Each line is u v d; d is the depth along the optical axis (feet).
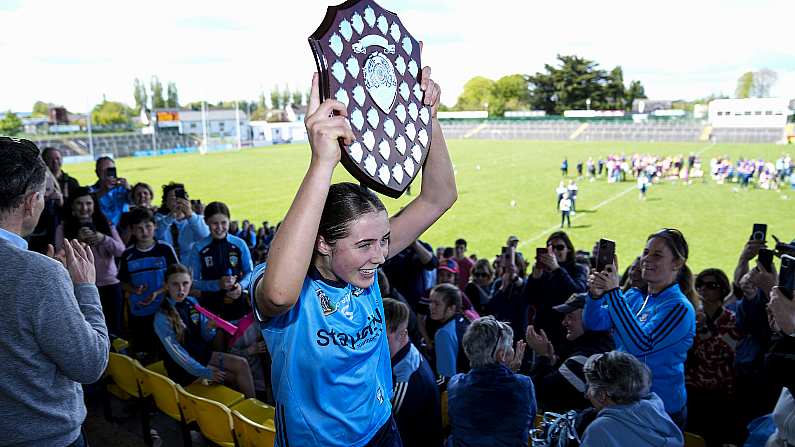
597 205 83.25
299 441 4.11
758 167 107.96
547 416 10.21
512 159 150.51
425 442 9.55
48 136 246.27
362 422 4.29
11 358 5.33
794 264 6.89
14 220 5.69
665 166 113.91
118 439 14.52
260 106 495.00
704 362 13.25
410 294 22.43
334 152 3.59
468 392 9.05
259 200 92.02
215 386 14.07
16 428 5.48
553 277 17.11
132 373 14.20
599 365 8.66
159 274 17.98
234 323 17.79
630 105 332.39
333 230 3.85
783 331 7.02
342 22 3.87
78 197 18.71
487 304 20.61
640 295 12.32
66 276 5.74
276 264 3.51
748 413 12.35
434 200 5.16
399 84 4.27
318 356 3.99
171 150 229.66
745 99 207.10
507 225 69.87
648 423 8.18
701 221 70.44
